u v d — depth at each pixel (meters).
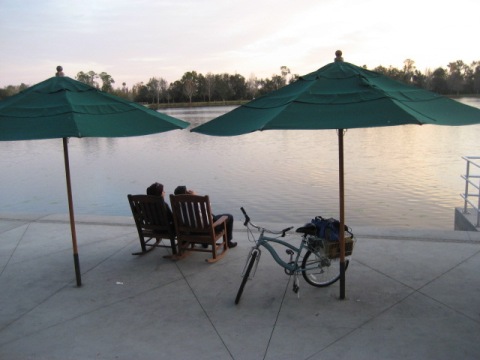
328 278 4.95
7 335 4.16
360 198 13.79
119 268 5.70
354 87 4.01
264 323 4.18
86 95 4.77
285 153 26.17
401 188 14.95
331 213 12.20
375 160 21.92
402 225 10.91
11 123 4.23
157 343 3.93
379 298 4.55
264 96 4.62
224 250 6.04
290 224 7.26
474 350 3.60
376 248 5.90
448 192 14.12
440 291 4.64
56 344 3.97
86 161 26.69
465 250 5.71
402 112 3.50
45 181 19.31
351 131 40.88
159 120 4.61
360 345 3.74
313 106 3.79
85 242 6.74
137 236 6.92
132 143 39.06
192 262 5.78
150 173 20.64
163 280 5.27
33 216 8.23
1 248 6.63
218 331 4.08
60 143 43.31
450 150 24.86
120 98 4.93
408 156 22.92
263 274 5.30
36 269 5.77
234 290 4.91
